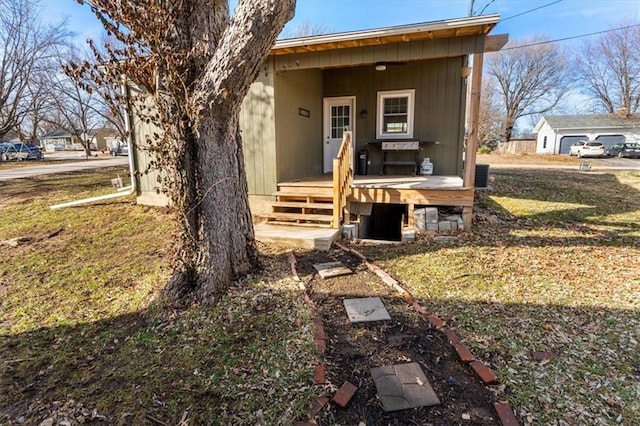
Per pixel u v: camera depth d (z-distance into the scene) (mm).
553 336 2748
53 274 4082
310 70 7895
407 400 2092
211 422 1960
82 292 3648
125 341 2775
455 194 5781
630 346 2617
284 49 5863
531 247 4938
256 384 2230
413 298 3412
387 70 8258
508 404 2047
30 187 9344
